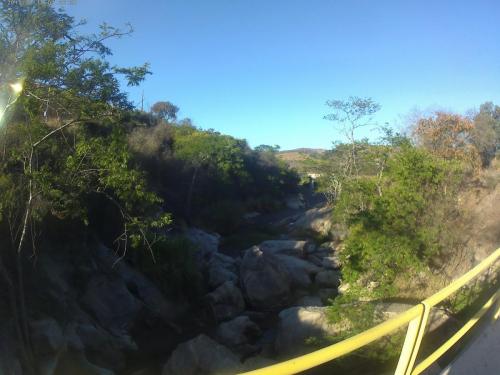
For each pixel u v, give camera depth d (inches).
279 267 957.8
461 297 439.2
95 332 630.5
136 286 841.5
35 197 440.8
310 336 533.6
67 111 414.9
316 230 1525.6
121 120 462.0
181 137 2151.8
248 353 677.3
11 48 390.9
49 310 580.7
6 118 391.2
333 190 1804.9
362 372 377.1
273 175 2780.5
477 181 715.4
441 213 585.6
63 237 730.8
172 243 959.6
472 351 216.7
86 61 398.9
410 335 151.5
